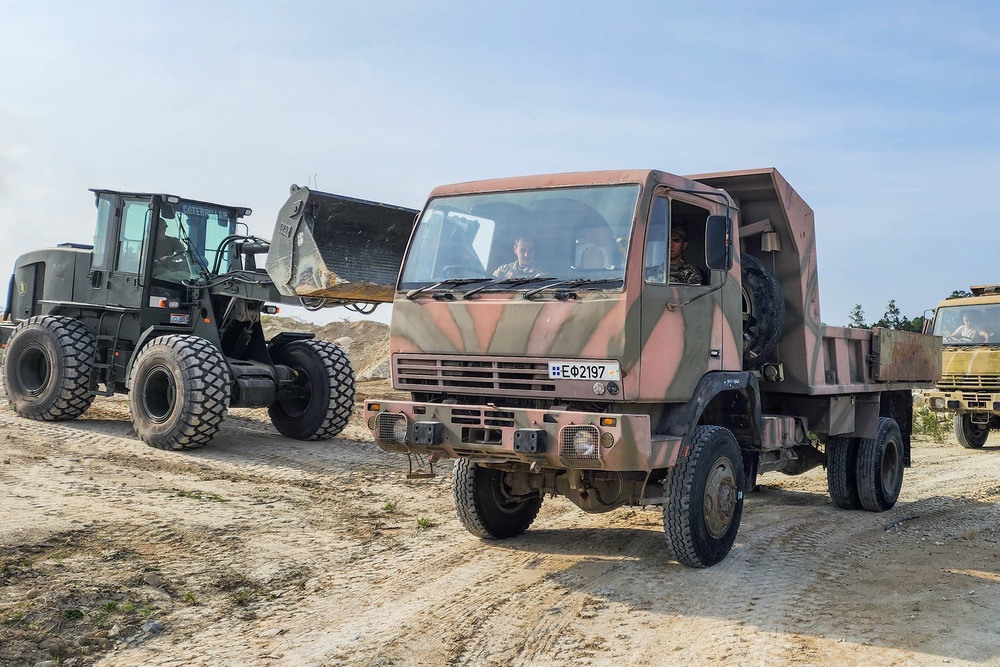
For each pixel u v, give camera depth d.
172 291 12.41
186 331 12.42
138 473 9.31
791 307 8.23
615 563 6.85
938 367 11.57
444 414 6.32
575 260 6.15
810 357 8.28
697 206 6.73
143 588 5.72
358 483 9.80
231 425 13.20
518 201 6.53
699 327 6.58
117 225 12.53
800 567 6.89
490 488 7.43
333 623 5.38
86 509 7.42
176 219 12.45
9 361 12.52
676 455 6.22
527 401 6.21
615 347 5.78
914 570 6.91
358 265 10.69
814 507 9.90
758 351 7.98
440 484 9.92
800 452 9.85
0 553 6.01
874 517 9.32
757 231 8.14
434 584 6.21
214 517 7.62
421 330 6.52
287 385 12.36
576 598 5.92
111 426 12.32
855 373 9.39
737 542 7.73
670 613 5.62
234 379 11.53
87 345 12.40
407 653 4.91
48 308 13.27
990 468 13.54
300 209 9.93
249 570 6.31
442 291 6.46
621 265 5.91
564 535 7.86
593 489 6.88
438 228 6.83
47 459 9.57
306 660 4.79
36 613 5.11
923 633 5.29
